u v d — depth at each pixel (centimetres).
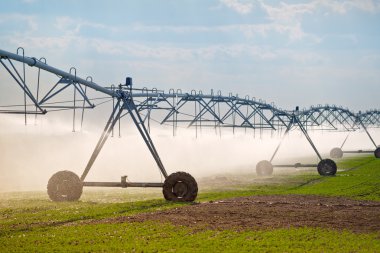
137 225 2553
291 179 5662
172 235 2295
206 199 3728
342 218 2772
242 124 6066
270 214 2902
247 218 2761
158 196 4038
